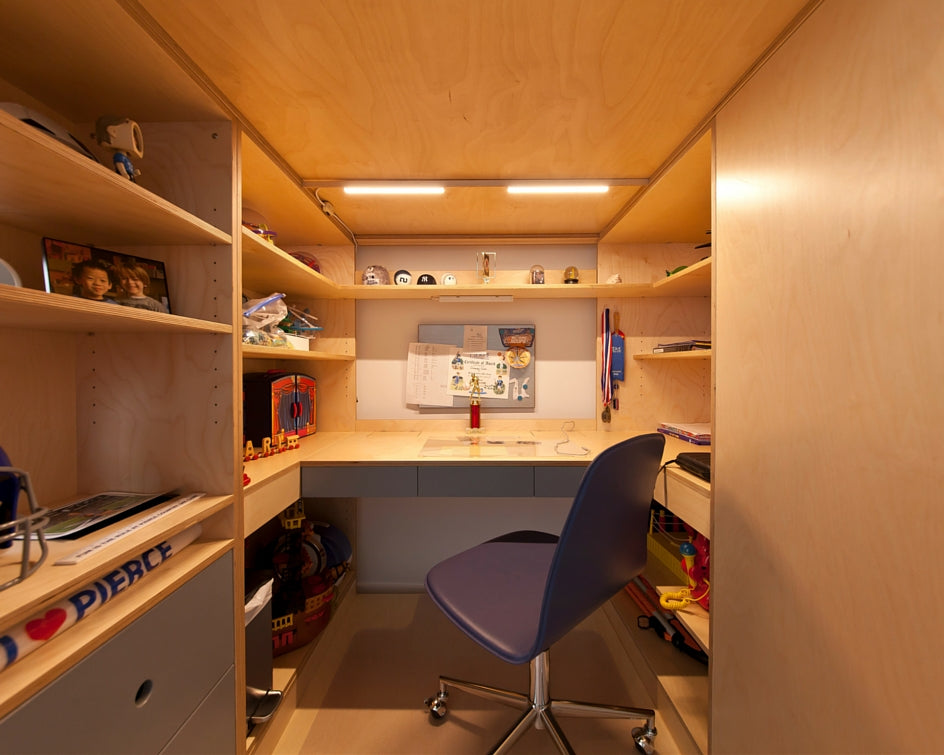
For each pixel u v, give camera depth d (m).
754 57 0.90
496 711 1.36
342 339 2.09
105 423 1.02
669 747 1.21
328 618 1.57
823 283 0.73
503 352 2.10
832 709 0.72
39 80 0.88
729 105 1.01
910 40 0.58
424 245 2.09
